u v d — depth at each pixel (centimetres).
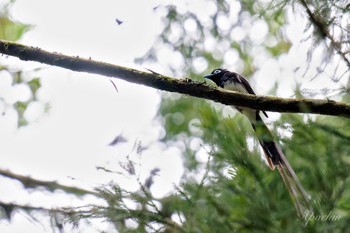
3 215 1439
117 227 739
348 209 590
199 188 659
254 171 647
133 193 738
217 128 674
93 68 859
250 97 816
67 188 1420
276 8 1047
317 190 603
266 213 611
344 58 820
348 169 602
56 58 862
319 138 627
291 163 691
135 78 851
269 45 1535
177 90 842
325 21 836
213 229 621
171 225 690
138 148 797
